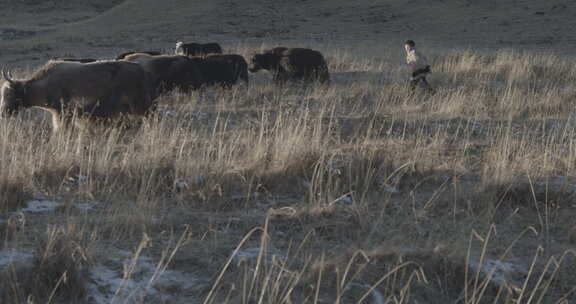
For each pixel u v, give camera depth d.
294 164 21.69
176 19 139.25
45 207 18.06
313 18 132.25
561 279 14.63
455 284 14.19
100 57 81.62
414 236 16.64
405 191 20.62
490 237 16.80
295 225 17.30
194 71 42.69
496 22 113.56
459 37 103.56
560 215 18.70
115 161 22.08
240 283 13.49
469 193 20.11
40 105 26.67
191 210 18.36
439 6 130.62
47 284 12.90
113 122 27.58
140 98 28.28
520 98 40.09
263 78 54.97
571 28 103.50
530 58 61.00
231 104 38.88
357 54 73.44
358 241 16.09
